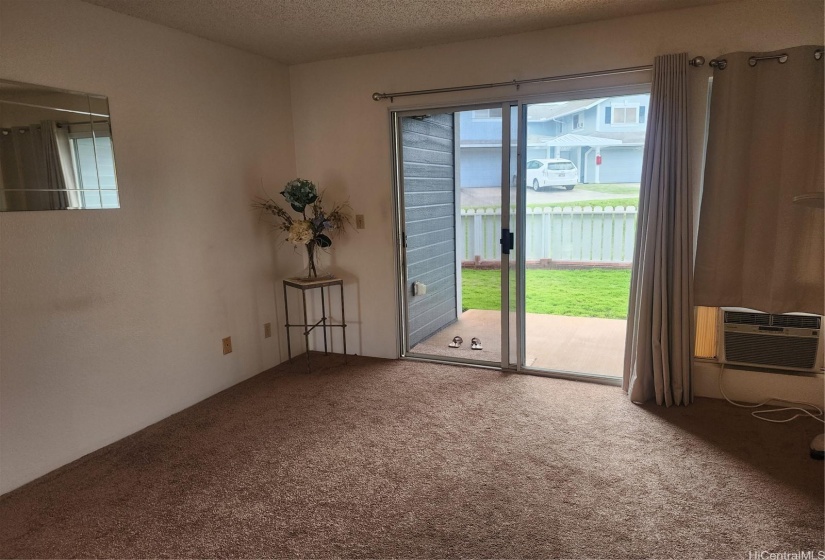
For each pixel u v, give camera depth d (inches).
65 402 100.0
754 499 82.4
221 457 101.4
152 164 115.1
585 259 146.9
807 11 104.4
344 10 110.0
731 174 110.6
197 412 123.3
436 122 146.9
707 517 78.4
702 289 117.4
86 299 102.7
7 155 88.9
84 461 101.3
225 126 134.3
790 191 105.7
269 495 88.2
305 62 153.6
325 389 135.4
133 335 112.8
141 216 113.2
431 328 161.5
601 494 85.0
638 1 108.3
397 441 105.7
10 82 88.7
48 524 81.9
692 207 116.0
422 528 78.2
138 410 114.6
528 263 150.6
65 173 97.8
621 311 180.1
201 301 129.6
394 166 149.7
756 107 107.3
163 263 119.0
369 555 72.8
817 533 74.2
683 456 96.0
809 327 112.2
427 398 127.3
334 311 165.2
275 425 115.0
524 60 129.3
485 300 150.9
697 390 123.3
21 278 91.7
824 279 106.9
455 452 100.3
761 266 111.3
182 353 125.0
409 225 157.6
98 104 103.1
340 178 155.9
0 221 88.3
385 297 156.5
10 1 88.3
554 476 90.7
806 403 114.4
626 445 100.7
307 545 75.4
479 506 83.0
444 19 116.9
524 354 143.4
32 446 94.9
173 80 119.2
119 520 82.5
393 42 134.5
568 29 124.0
